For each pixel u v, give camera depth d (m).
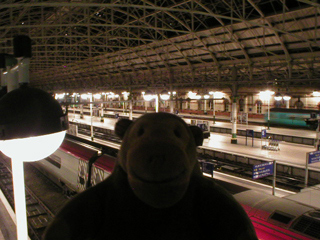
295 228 5.58
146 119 1.18
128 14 19.80
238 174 17.19
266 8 19.77
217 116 44.38
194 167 1.27
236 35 21.64
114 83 43.72
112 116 48.84
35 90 2.10
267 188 14.17
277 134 26.14
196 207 1.17
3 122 1.93
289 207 6.16
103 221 1.15
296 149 21.33
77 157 12.42
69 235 1.07
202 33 20.67
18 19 19.89
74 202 1.15
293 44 20.30
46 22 23.95
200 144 1.34
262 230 5.95
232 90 24.69
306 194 8.84
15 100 1.98
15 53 2.07
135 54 30.83
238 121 35.69
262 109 40.75
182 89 35.44
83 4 13.01
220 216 1.12
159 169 0.94
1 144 2.01
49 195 14.64
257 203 6.56
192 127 1.34
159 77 34.94
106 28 27.09
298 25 17.94
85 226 1.10
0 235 7.92
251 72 24.08
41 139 2.02
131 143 1.12
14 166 2.46
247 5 19.02
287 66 22.53
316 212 5.88
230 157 19.88
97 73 44.88
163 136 1.06
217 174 16.28
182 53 27.34
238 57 25.69
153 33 26.19
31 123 1.96
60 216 1.10
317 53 19.48
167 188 0.96
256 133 27.11
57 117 2.09
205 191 1.18
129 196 1.12
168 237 1.10
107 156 11.25
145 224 1.11
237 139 26.23
